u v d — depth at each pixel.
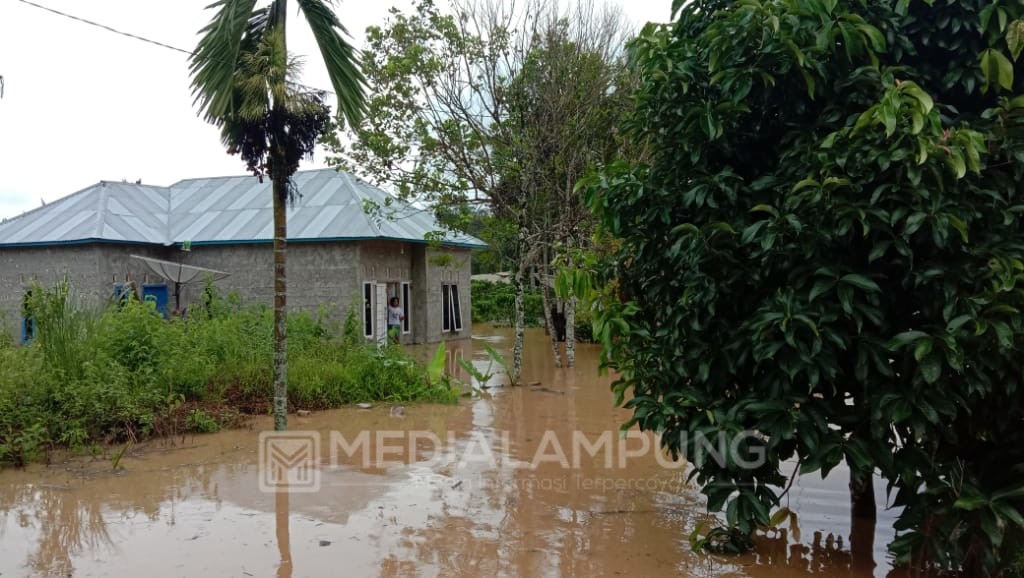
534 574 4.60
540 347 20.36
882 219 3.83
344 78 8.34
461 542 5.13
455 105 13.22
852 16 4.01
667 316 4.89
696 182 4.56
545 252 16.16
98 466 7.20
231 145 7.93
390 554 4.91
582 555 4.91
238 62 7.72
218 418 8.97
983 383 3.93
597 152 14.20
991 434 4.41
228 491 6.35
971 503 3.97
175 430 8.42
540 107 13.52
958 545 4.23
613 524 5.53
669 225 4.79
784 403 4.24
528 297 29.12
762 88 4.46
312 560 4.80
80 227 18.69
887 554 4.98
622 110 13.78
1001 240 3.97
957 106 4.45
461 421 9.48
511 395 11.70
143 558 4.82
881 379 4.20
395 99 12.63
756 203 4.48
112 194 20.61
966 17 4.09
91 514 5.74
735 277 4.38
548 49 13.68
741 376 4.70
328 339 12.34
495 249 16.73
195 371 9.73
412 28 12.94
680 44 4.85
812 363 4.05
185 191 22.38
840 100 4.32
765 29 4.14
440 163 13.38
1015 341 3.89
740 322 4.59
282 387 8.58
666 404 4.70
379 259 19.81
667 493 6.32
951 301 3.88
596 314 5.48
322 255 18.84
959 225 3.75
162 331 9.90
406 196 13.44
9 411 7.50
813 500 6.21
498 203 13.75
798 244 4.12
